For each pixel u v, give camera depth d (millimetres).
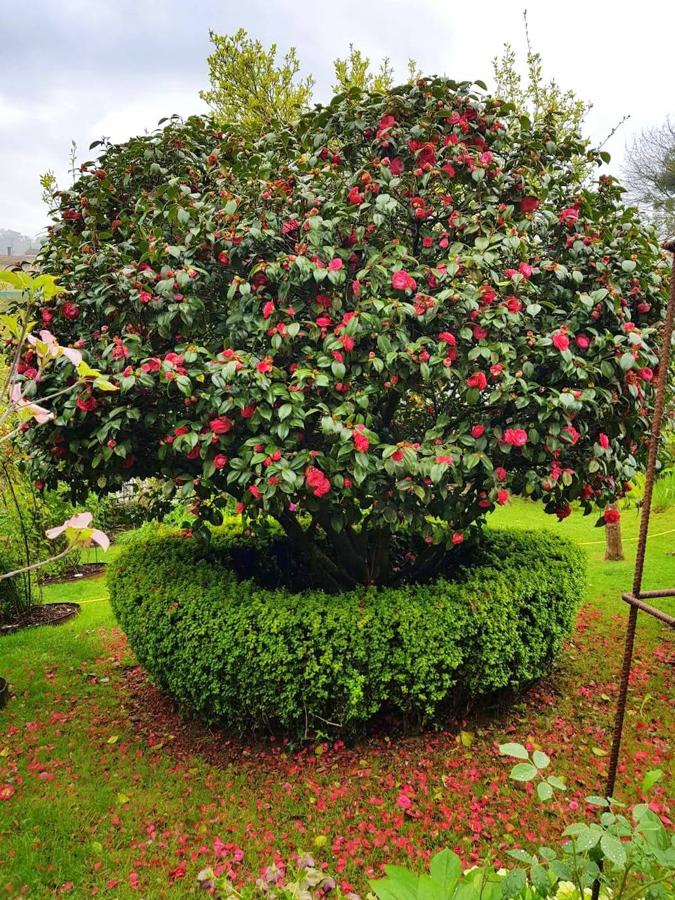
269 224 2711
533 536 3855
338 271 2523
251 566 3865
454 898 1128
